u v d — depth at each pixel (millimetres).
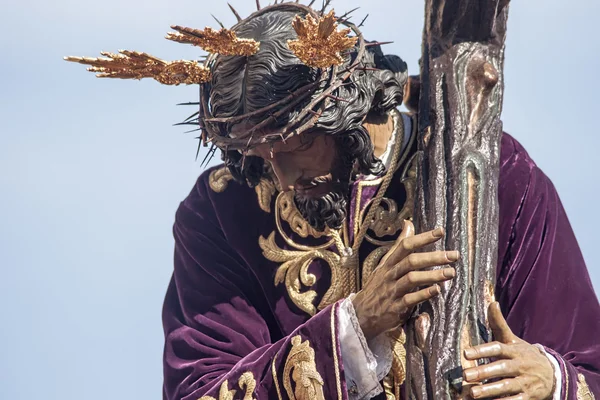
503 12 12867
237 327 14258
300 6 12906
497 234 12328
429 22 13008
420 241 11609
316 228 13500
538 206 13602
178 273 14930
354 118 12758
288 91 12398
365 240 13914
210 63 12883
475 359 11352
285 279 14148
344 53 12828
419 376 11664
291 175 12984
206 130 12953
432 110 12648
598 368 12758
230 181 14742
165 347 14547
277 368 12828
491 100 12664
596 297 13453
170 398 14164
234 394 13070
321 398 12398
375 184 13914
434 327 11703
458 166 12305
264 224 14383
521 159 13852
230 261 14594
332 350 12422
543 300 13203
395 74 13578
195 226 14836
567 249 13539
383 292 12008
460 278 11867
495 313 11633
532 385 11492
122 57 12414
